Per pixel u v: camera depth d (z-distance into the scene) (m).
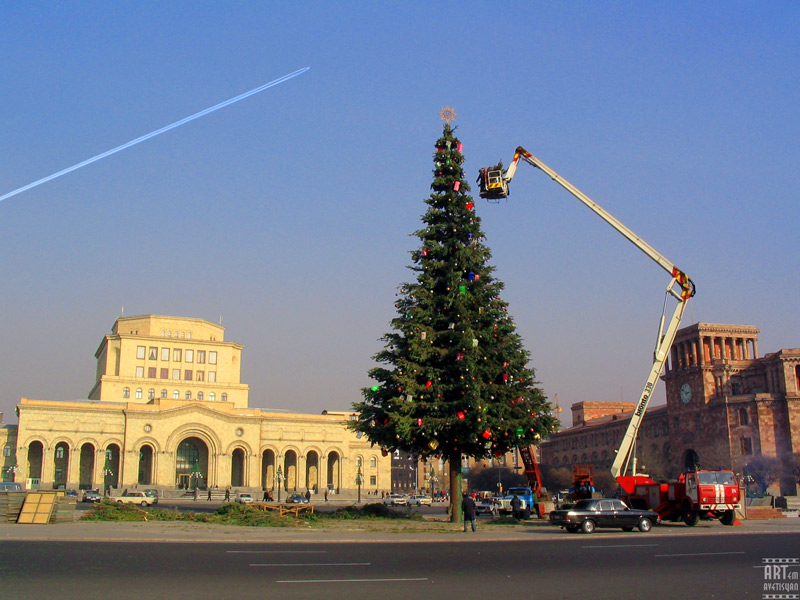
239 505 40.56
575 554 24.62
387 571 19.72
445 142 43.84
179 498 111.75
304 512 42.53
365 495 136.00
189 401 122.25
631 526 35.12
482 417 38.84
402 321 42.34
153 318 139.50
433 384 40.00
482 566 21.08
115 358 135.62
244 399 141.75
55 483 120.50
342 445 136.12
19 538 28.53
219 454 123.19
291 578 18.12
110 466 121.50
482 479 152.62
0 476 119.75
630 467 46.34
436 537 31.84
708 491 39.50
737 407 121.44
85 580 17.33
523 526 40.16
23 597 15.01
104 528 33.50
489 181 43.66
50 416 114.81
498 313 42.84
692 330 133.12
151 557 22.20
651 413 144.75
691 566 21.23
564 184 47.62
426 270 42.78
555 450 192.62
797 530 36.66
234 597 15.31
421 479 196.75
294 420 132.88
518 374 42.31
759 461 115.88
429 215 43.16
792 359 118.75
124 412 118.69
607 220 47.00
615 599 15.67
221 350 143.00
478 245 43.66
